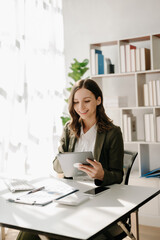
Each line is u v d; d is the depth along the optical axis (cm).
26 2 384
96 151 219
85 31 445
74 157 193
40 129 407
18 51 367
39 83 407
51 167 426
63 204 165
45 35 421
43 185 210
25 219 144
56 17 445
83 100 214
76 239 121
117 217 143
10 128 355
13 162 359
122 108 375
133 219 217
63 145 238
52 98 433
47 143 420
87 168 193
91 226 132
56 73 443
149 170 391
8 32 352
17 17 369
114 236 186
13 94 358
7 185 214
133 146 407
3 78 347
